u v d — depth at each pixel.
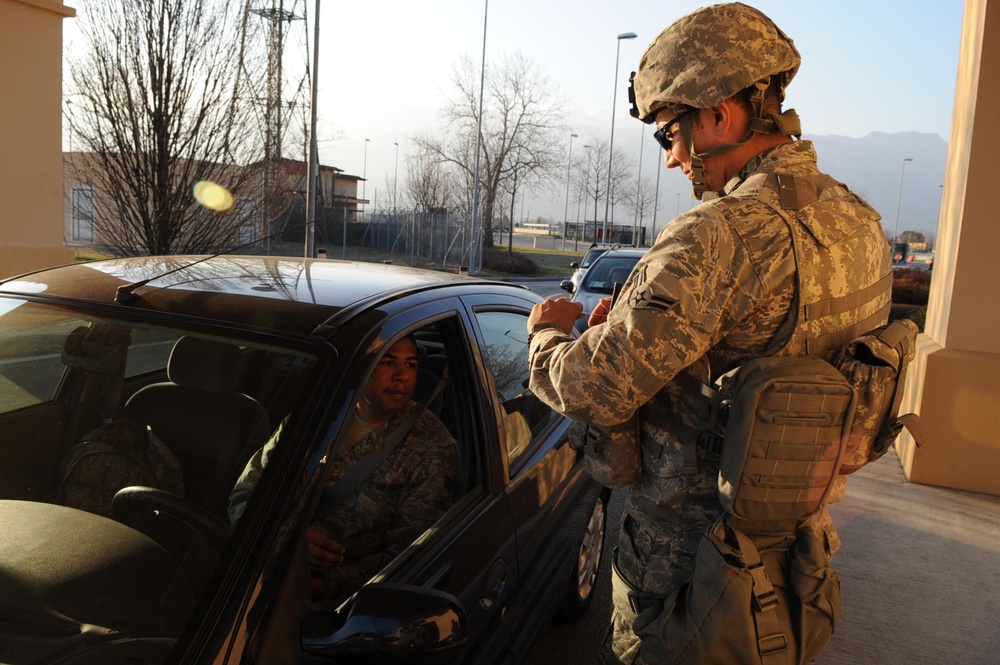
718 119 1.57
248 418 1.57
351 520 2.02
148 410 1.68
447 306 2.14
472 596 1.84
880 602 3.67
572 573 2.91
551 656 3.00
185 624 1.28
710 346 1.48
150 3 9.85
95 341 1.81
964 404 5.13
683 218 1.51
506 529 2.10
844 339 1.51
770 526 1.47
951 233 5.41
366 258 30.58
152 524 1.48
